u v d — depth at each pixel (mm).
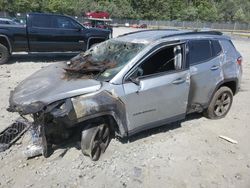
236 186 4176
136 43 5152
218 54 6062
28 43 11664
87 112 4188
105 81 4543
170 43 5152
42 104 4059
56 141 4820
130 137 5312
